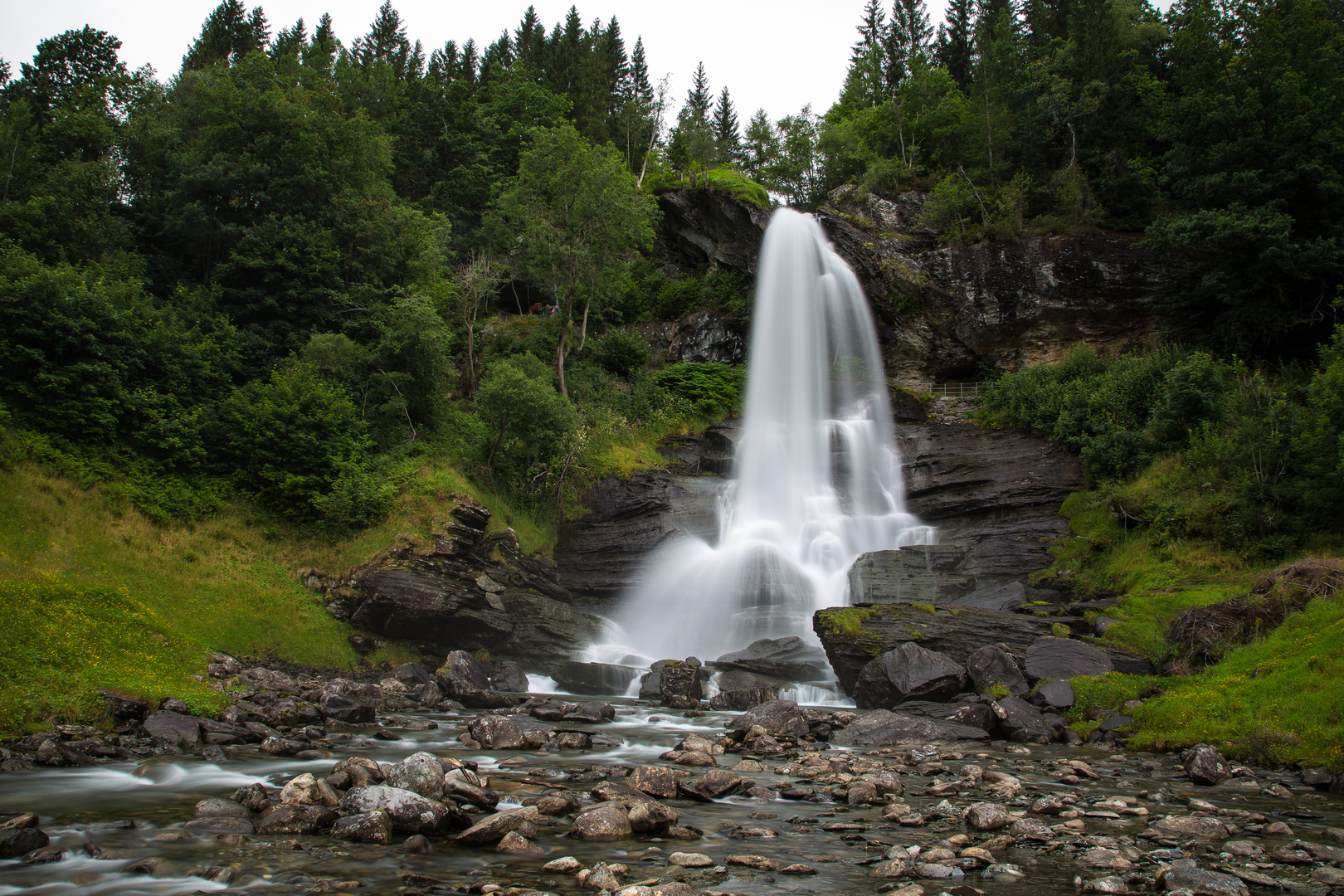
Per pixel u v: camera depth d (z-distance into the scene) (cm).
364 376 3278
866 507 3694
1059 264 4225
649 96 8275
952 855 759
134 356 2798
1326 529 2294
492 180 6081
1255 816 941
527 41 9556
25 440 2419
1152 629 2025
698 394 4456
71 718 1341
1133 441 3048
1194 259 3947
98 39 5400
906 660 1969
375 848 762
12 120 4116
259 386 2986
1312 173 3547
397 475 2839
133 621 1883
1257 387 2842
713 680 2314
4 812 877
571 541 3262
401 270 4100
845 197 5419
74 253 3497
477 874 694
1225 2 4128
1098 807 987
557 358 4234
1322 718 1287
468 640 2605
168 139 4272
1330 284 3581
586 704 1905
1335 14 4953
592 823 827
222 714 1499
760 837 838
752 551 3128
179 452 2702
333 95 4738
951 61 7856
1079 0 5397
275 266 3609
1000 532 3084
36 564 2067
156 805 920
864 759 1343
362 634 2473
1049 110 4891
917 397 4378
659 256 5725
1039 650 1975
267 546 2638
